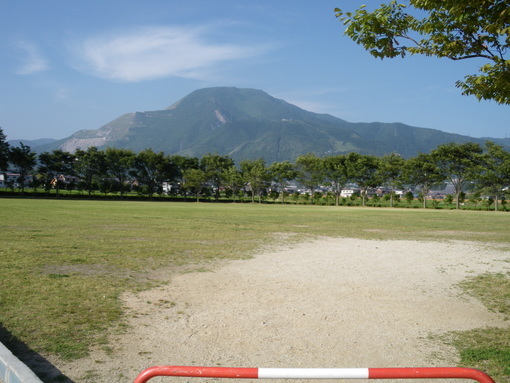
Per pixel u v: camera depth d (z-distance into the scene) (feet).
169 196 311.68
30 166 246.27
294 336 19.99
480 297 28.60
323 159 290.35
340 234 70.49
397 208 227.61
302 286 30.83
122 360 16.69
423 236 69.77
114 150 285.64
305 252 48.62
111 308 23.76
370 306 25.73
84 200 233.96
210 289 29.30
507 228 87.92
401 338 20.11
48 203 169.37
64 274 32.40
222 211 144.97
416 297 28.30
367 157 265.54
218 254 45.14
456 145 214.90
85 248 46.68
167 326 21.06
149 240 55.62
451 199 237.04
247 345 18.65
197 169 315.58
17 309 22.80
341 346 18.83
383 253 48.88
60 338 18.76
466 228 87.25
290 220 103.55
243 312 23.81
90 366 16.02
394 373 8.79
